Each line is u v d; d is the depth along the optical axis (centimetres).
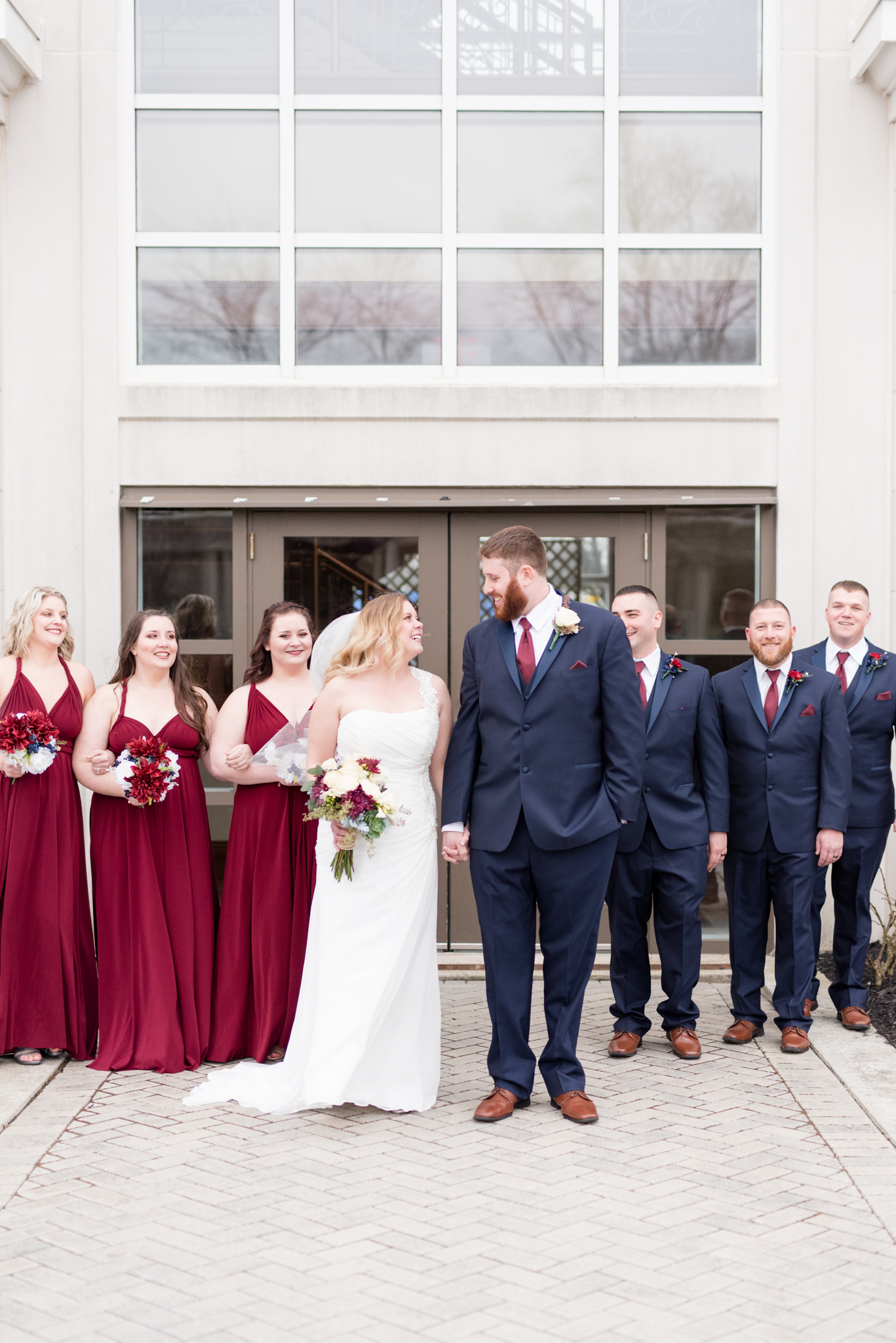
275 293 622
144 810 454
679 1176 345
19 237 602
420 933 407
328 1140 376
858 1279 285
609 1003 554
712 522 619
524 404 607
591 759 391
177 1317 267
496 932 395
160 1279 284
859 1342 257
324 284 623
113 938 455
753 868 479
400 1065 404
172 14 615
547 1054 402
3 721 432
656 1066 450
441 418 607
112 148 603
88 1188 337
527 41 623
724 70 623
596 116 623
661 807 459
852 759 499
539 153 624
